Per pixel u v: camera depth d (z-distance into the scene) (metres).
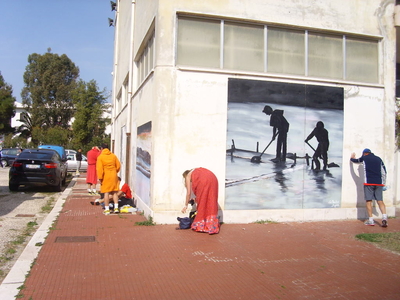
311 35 9.19
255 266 5.34
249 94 8.50
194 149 8.17
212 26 8.51
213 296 4.25
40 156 13.83
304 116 8.85
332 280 4.80
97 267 5.20
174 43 8.16
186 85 8.16
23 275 4.80
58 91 51.06
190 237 6.97
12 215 8.97
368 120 9.36
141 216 9.07
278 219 8.56
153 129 8.20
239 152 8.40
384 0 9.71
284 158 8.69
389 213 9.43
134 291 4.36
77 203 11.16
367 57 9.66
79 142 40.84
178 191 8.10
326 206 8.97
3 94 49.72
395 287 4.57
